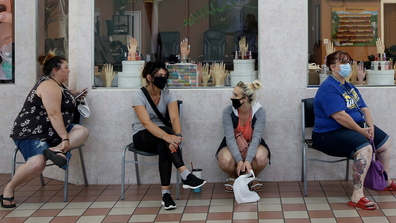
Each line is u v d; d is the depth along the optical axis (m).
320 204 3.29
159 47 4.18
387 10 4.12
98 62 4.07
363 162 3.17
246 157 3.46
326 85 3.41
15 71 4.35
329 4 4.04
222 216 3.08
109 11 4.08
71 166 4.08
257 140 3.54
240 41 4.08
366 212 3.07
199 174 3.72
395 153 4.02
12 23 4.34
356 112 3.44
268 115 4.00
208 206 3.33
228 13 4.09
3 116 4.41
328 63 3.48
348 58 3.39
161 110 3.65
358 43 4.11
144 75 3.57
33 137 3.35
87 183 4.03
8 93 4.38
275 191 3.70
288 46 3.97
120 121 4.03
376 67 4.13
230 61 4.11
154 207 3.33
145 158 4.06
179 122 3.59
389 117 4.01
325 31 4.05
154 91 3.60
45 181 4.20
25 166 3.28
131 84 4.13
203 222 2.96
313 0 4.02
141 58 4.15
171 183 4.08
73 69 4.01
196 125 4.02
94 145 4.05
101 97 4.02
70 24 4.00
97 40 4.06
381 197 3.41
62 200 3.54
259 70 4.00
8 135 4.43
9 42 4.36
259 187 3.73
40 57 4.10
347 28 4.09
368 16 4.11
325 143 3.41
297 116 4.00
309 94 3.99
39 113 3.40
